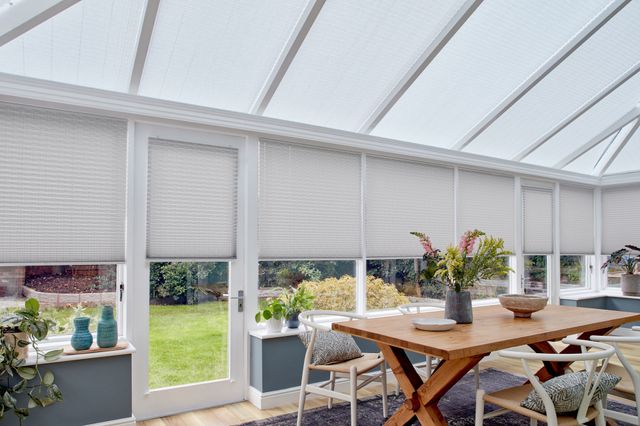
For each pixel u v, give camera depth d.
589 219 7.16
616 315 3.61
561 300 6.68
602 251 7.15
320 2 3.26
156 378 3.69
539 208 6.50
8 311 3.23
